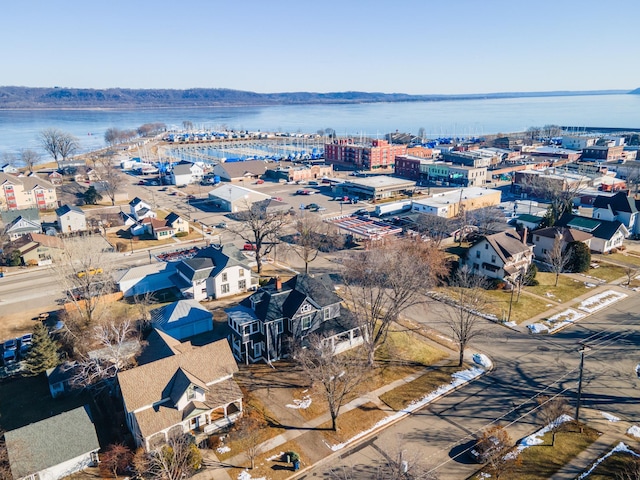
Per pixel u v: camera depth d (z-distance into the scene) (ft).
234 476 126.93
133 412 133.28
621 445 137.08
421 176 583.99
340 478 125.59
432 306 230.27
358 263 206.90
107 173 500.33
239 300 237.86
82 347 181.27
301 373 174.70
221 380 151.33
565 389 164.86
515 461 130.72
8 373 177.06
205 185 545.85
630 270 259.80
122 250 310.65
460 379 170.91
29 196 424.87
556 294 243.60
